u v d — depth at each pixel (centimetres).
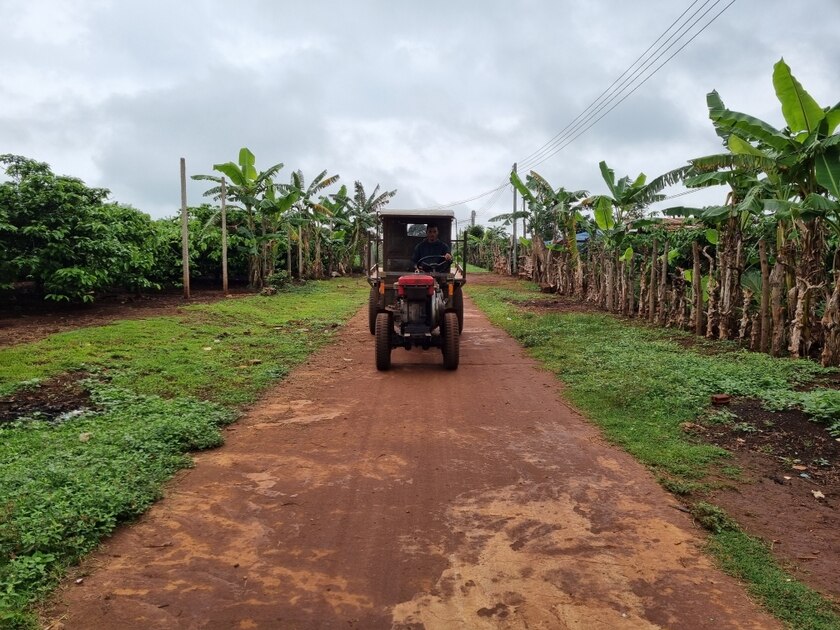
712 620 331
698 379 778
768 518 450
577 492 493
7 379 750
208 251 2102
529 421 679
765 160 874
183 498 475
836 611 339
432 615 333
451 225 1182
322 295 2036
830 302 826
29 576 348
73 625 319
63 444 554
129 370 826
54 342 952
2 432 578
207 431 609
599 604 344
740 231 1049
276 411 711
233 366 912
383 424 666
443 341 926
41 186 1276
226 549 401
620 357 948
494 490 496
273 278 2194
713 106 1014
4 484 452
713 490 495
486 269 4497
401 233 1181
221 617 329
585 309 1648
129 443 558
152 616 329
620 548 406
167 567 378
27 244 1277
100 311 1387
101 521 416
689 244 1406
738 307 1055
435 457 568
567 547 407
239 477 518
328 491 493
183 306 1518
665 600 349
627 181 1689
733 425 631
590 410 707
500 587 360
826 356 829
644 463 553
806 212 820
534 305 1789
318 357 1027
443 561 389
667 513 457
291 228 2347
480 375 902
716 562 390
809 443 577
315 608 339
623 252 1634
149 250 1656
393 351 1095
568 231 2050
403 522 441
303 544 409
